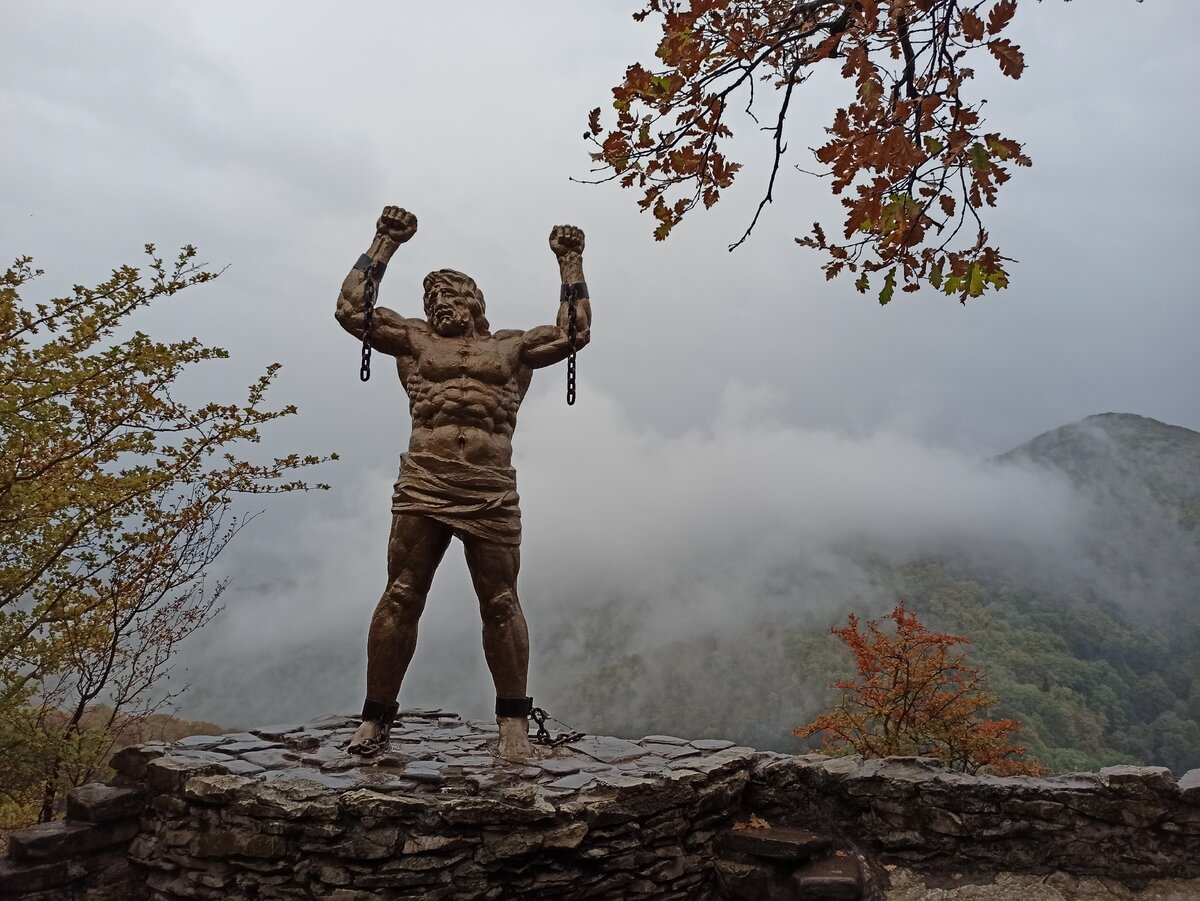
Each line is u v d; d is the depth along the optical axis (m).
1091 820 5.53
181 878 5.33
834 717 11.59
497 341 6.84
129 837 5.64
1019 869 5.54
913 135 2.61
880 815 5.89
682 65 3.05
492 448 6.52
